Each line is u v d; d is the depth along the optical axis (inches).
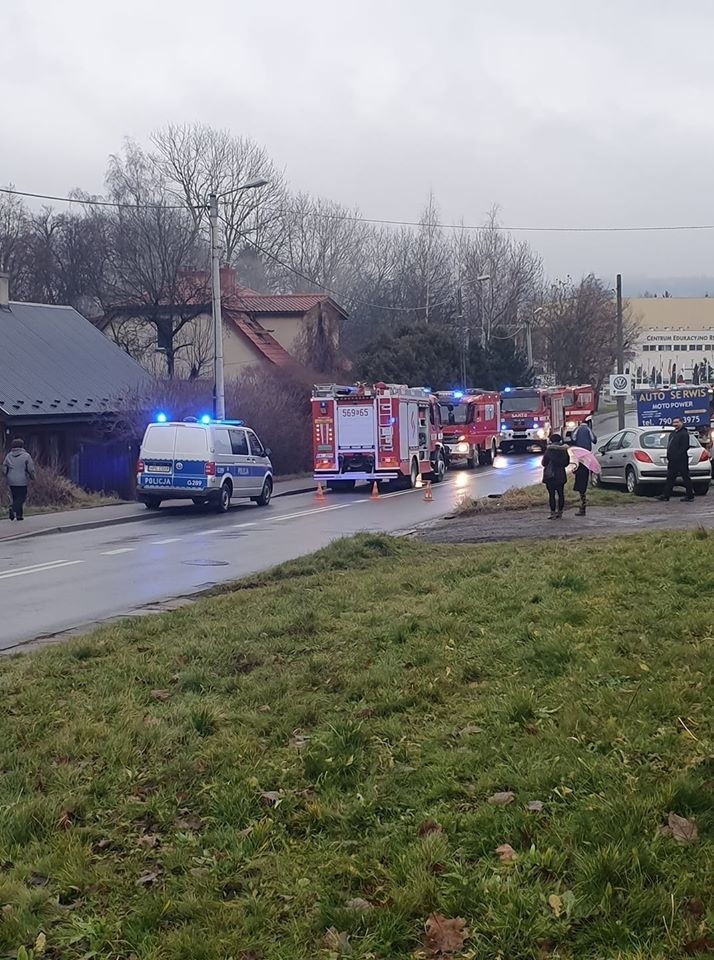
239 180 2085.4
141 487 948.0
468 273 2918.3
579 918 135.8
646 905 135.4
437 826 166.7
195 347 1791.3
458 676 255.6
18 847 169.8
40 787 197.8
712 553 403.5
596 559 424.8
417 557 508.1
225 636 320.8
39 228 2271.2
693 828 155.8
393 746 208.5
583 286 3257.9
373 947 134.8
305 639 310.3
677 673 236.1
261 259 2463.1
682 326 6412.4
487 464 1633.9
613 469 940.6
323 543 668.7
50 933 144.1
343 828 171.5
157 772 202.2
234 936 139.3
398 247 2768.2
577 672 244.7
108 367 1328.7
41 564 583.5
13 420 1067.9
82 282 2176.4
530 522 695.7
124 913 148.6
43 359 1237.7
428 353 2127.2
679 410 1168.2
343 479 1143.0
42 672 285.3
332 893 148.8
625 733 197.8
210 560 594.2
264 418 1378.0
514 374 2504.9
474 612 328.8
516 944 132.1
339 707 238.5
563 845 154.0
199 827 178.2
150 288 1775.3
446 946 133.8
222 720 233.5
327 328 2090.3
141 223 1813.5
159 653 303.0
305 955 135.0
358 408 1138.7
